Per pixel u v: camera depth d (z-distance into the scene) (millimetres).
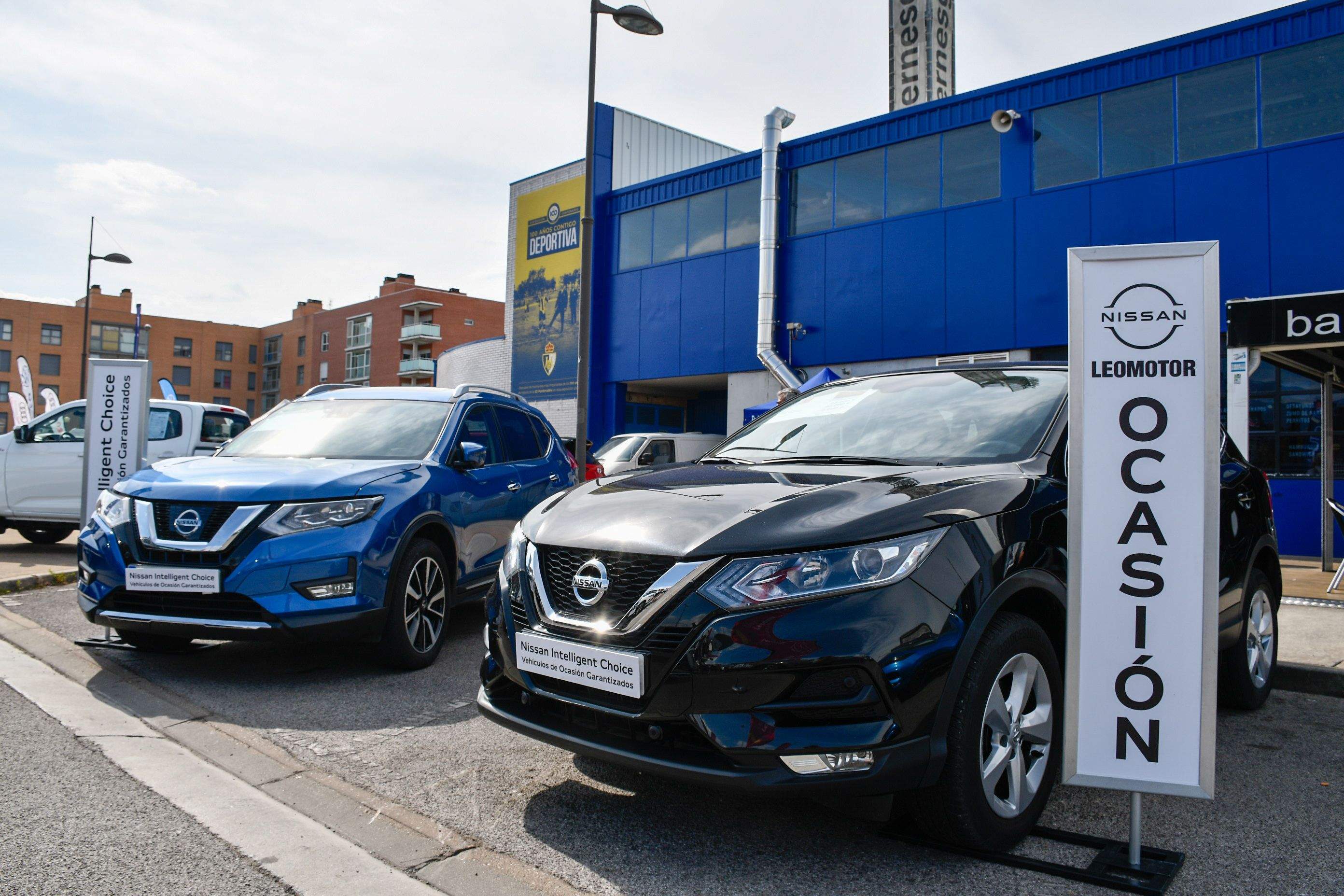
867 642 2453
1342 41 12039
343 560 4676
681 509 2883
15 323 87812
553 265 26359
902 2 20828
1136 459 2711
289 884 2537
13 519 10320
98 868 2611
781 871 2633
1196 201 13180
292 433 6027
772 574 2549
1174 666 2650
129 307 94250
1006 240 15203
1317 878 2605
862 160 17359
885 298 16812
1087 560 2736
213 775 3426
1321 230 12117
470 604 7352
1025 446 3350
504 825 2984
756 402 19172
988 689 2670
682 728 2637
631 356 21969
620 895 2496
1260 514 4605
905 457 3500
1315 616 6664
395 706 4402
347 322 85062
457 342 77188
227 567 4523
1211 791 2596
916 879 2582
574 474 7574
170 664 5188
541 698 2979
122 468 6574
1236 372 8125
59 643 5605
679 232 21016
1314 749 3896
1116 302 2748
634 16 12758
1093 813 3135
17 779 3316
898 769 2455
